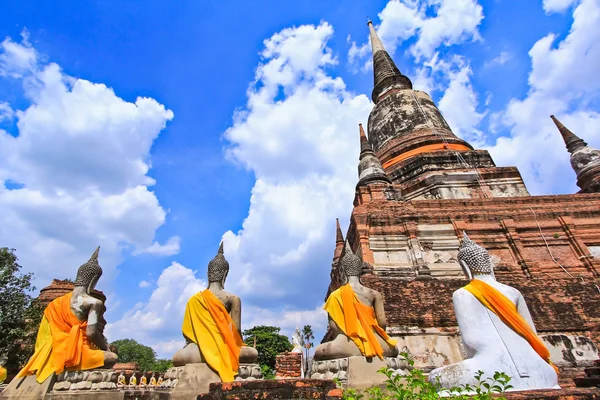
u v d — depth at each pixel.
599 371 7.14
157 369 59.41
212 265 8.23
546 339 12.16
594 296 13.07
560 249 15.55
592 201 16.83
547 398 4.43
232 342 7.27
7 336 17.78
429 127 26.28
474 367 5.48
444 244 15.78
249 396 4.45
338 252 26.19
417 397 4.38
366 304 7.54
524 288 13.40
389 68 34.16
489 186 20.97
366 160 23.30
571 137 24.53
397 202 16.97
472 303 6.09
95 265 8.13
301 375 15.73
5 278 19.11
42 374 6.92
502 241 15.81
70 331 7.32
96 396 7.06
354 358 6.64
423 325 12.37
